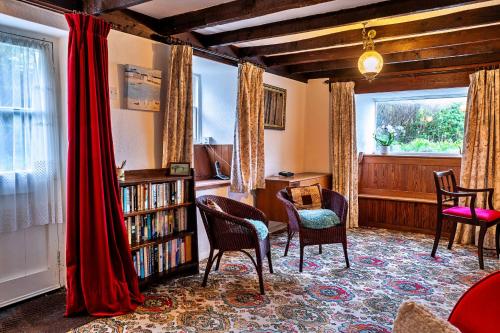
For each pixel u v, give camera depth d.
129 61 2.97
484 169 4.11
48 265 2.79
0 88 2.42
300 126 5.38
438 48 3.92
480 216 3.46
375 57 3.05
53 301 2.66
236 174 3.96
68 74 2.42
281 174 4.75
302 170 5.47
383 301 2.70
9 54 2.46
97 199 2.47
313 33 3.50
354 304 2.64
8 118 2.47
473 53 3.78
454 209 3.70
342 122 5.02
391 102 5.34
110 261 2.53
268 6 2.54
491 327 1.03
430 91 4.84
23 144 2.56
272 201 4.42
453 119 4.90
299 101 5.31
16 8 2.29
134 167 3.07
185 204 3.18
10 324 2.33
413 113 5.18
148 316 2.45
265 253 3.06
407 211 4.82
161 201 3.01
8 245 2.56
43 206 2.68
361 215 5.19
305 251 3.89
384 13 2.67
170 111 3.19
